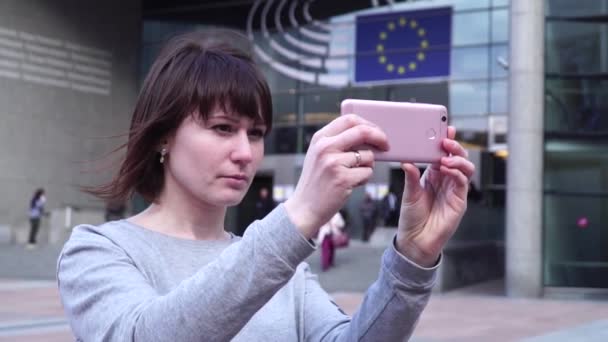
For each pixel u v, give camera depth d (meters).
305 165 1.35
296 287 1.89
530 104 17.66
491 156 27.39
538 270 17.48
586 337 10.30
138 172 1.78
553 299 17.31
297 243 1.29
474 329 11.26
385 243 25.23
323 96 29.66
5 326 10.77
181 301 1.31
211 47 1.71
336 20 29.67
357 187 1.32
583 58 18.25
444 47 28.23
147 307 1.37
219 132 1.63
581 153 18.11
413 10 28.69
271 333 1.75
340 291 18.72
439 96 28.19
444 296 17.52
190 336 1.29
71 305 1.55
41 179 27.88
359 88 29.27
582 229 18.03
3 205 26.73
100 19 30.22
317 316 1.84
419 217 1.59
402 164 1.56
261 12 30.81
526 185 17.58
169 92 1.65
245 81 1.63
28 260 22.41
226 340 1.31
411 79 28.56
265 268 1.28
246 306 1.29
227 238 1.89
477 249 21.12
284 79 30.30
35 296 15.45
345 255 22.06
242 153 1.62
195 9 31.77
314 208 1.30
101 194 1.83
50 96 28.34
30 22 27.84
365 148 1.37
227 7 31.28
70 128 28.92
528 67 17.70
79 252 1.62
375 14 29.16
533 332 10.93
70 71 29.08
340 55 29.58
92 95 29.83
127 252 1.66
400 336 1.63
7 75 27.14
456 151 1.56
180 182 1.69
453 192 1.58
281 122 30.17
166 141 1.73
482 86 27.66
